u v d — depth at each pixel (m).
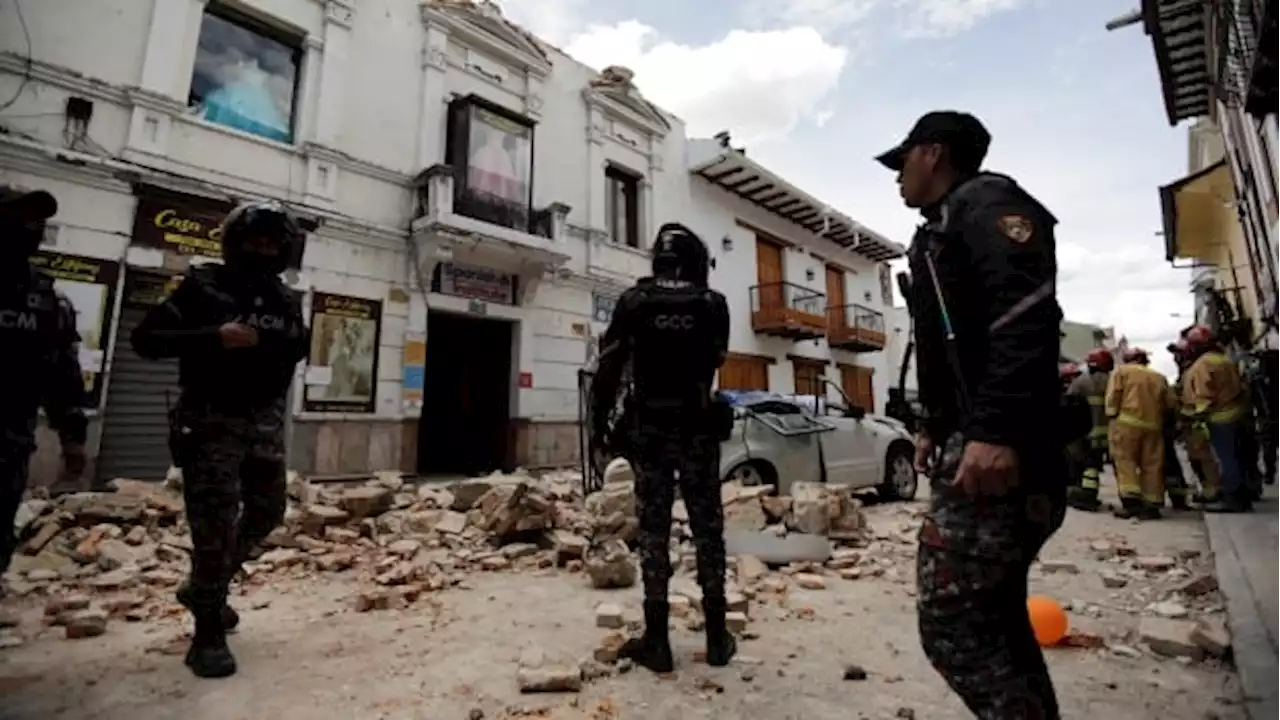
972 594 1.38
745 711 2.22
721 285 16.67
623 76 14.23
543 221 12.11
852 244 21.39
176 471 5.52
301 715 2.19
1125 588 3.85
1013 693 1.35
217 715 2.19
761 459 6.63
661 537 2.69
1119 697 2.33
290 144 9.39
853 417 7.71
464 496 5.90
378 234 9.93
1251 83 3.78
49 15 7.33
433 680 2.49
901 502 8.10
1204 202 11.64
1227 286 13.97
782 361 18.14
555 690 2.38
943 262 1.50
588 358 12.78
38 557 4.10
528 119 11.80
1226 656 2.65
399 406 9.91
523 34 12.34
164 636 3.00
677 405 2.72
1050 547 4.99
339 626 3.17
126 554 4.32
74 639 2.94
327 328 9.24
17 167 6.98
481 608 3.49
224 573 2.64
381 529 5.21
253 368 2.74
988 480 1.27
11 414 2.21
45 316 2.33
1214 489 6.32
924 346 1.61
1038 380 1.27
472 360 12.29
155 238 7.81
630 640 2.73
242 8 8.94
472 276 11.16
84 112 7.40
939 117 1.65
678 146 15.98
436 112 10.96
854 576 4.25
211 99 8.67
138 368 7.78
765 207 18.30
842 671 2.59
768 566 4.56
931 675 2.55
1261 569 3.68
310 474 8.80
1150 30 8.21
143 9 8.00
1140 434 6.12
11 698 2.30
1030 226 1.36
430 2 11.00
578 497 6.82
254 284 2.81
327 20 9.75
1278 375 8.21
